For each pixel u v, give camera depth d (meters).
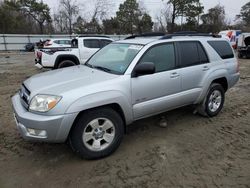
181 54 4.59
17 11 49.78
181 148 4.04
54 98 3.25
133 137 4.40
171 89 4.37
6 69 13.95
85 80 3.66
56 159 3.71
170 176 3.32
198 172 3.41
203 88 4.93
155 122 5.04
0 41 36.06
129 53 4.19
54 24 51.91
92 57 4.93
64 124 3.27
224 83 5.52
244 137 4.47
